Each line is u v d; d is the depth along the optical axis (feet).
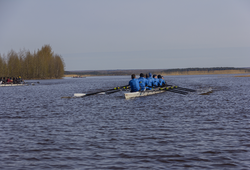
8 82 225.15
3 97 111.75
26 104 82.99
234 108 67.31
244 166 26.89
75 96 105.19
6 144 35.19
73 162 28.48
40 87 206.69
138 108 69.31
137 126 45.78
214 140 36.19
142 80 99.19
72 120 52.49
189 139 36.86
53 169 26.68
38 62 466.29
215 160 28.60
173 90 99.60
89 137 38.47
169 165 27.35
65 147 33.71
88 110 67.00
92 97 103.30
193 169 26.30
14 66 426.51
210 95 106.42
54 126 46.55
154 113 60.44
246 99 89.81
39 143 35.60
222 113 59.26
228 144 34.24
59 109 69.72
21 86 227.20
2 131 42.80
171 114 58.70
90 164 27.84
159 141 35.99
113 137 38.29
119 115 58.13
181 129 43.06
